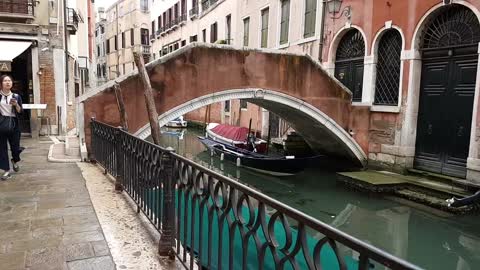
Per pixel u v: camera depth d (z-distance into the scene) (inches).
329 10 471.5
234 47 382.6
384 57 424.8
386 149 418.9
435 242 279.4
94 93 332.8
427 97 378.0
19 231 142.9
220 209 94.7
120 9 1617.9
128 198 188.4
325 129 448.5
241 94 391.2
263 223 76.2
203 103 375.9
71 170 254.8
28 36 472.1
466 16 334.0
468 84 336.2
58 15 483.2
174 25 1204.5
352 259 144.9
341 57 490.9
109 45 1779.0
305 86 419.8
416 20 372.8
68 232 142.5
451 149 354.0
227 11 837.2
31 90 482.0
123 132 191.3
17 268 114.0
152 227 149.5
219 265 96.1
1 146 220.8
